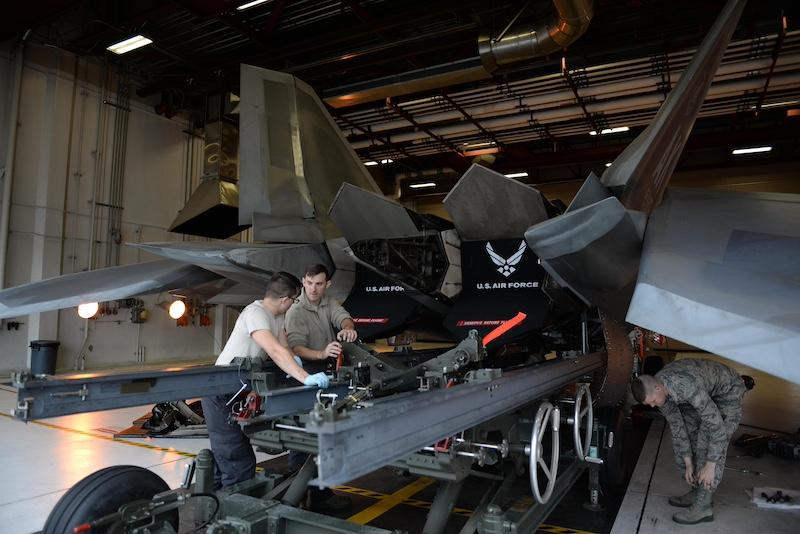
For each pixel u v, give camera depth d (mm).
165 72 11828
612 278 2941
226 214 11531
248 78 3930
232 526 2232
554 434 2982
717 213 3215
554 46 7836
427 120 12594
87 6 9953
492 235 3330
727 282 2473
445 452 2225
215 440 2980
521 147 16188
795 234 2885
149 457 4680
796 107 12367
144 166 11938
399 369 2812
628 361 4477
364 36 9969
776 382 10109
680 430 3496
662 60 9812
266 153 3904
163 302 12164
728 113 12445
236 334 2875
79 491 2209
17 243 9883
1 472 4191
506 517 2582
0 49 9711
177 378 2314
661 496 3867
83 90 10844
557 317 3627
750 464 4680
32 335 10000
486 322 3221
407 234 3166
